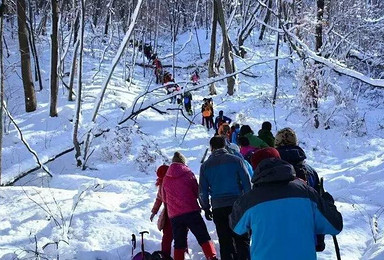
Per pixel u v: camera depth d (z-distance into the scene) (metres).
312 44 21.17
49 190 8.77
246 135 7.73
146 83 29.84
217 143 5.62
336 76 23.80
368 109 23.53
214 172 5.39
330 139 18.34
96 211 7.12
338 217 3.29
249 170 6.18
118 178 12.40
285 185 3.23
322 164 15.21
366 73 24.19
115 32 40.97
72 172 13.23
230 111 22.44
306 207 3.16
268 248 3.09
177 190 5.64
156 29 38.25
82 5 12.69
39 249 5.74
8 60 26.80
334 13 23.14
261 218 3.16
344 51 21.72
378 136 19.05
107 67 31.33
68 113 19.20
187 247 5.88
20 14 19.89
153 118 20.05
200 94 27.03
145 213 7.40
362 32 23.33
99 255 5.62
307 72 19.12
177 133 18.42
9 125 17.23
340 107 19.22
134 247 5.65
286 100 22.83
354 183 9.98
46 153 13.57
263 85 28.66
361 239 6.32
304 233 3.11
